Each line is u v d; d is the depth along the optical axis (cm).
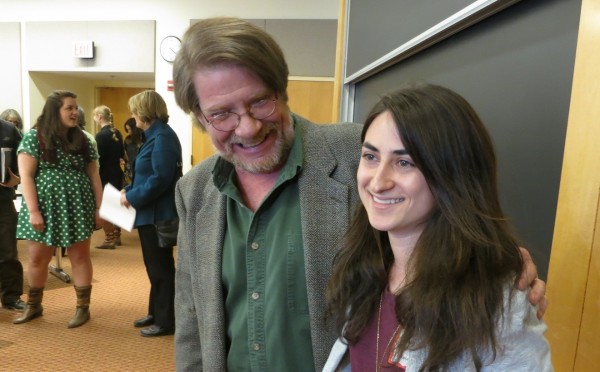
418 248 60
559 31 67
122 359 227
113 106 671
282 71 76
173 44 477
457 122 55
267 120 76
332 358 75
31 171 235
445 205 56
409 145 55
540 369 52
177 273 107
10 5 491
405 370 61
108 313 283
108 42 484
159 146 225
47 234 239
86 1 483
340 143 87
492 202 58
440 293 55
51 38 490
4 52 499
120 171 423
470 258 56
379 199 59
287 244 83
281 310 81
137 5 477
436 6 104
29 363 220
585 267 59
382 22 152
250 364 86
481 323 52
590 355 58
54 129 234
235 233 88
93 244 454
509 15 80
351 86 215
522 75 76
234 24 73
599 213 57
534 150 73
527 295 54
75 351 234
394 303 66
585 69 58
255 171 84
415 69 129
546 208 70
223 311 90
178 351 105
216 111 75
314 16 459
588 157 58
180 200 102
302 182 83
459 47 101
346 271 73
